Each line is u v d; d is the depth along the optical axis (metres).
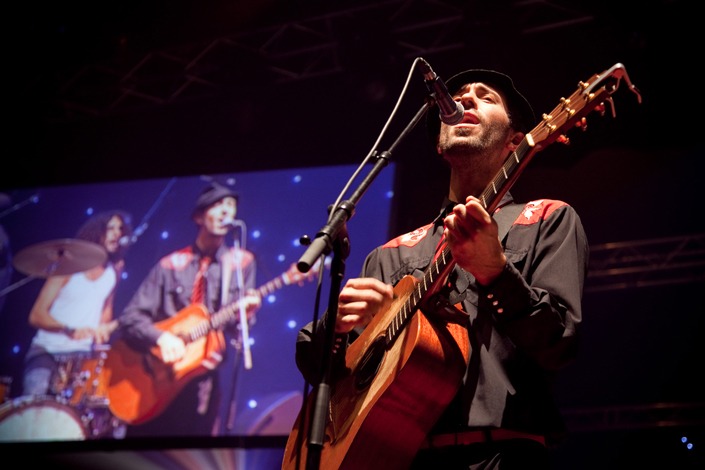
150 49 7.68
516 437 2.11
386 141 7.30
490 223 1.98
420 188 7.07
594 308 7.55
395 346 2.28
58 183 7.74
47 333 7.02
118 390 6.66
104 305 7.01
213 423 6.38
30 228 7.55
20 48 7.58
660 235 7.09
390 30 7.23
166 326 6.76
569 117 2.06
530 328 2.03
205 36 7.52
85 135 8.23
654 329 7.37
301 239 2.14
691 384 7.15
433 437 2.19
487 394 2.12
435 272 2.21
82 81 8.05
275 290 6.69
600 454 7.36
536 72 6.86
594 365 7.42
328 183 7.09
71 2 7.20
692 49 6.54
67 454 6.66
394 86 7.34
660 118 6.86
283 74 7.82
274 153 7.65
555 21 6.93
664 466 7.18
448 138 2.66
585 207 7.12
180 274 6.96
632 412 7.46
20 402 6.82
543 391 2.17
